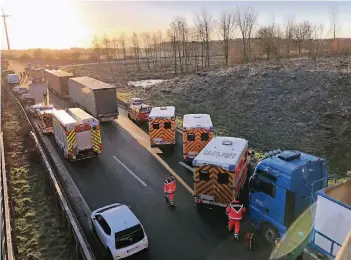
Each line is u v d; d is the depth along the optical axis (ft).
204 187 50.60
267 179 40.78
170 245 42.98
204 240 43.86
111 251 39.40
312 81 109.70
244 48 216.95
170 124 77.92
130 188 59.88
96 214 44.96
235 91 121.80
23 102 141.18
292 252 39.34
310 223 39.27
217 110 113.39
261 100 108.88
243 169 56.13
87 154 73.82
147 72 246.68
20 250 42.80
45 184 62.23
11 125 106.52
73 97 134.21
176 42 272.72
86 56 416.05
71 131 71.10
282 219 39.52
